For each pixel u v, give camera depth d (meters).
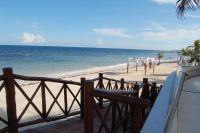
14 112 4.45
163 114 1.91
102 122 3.21
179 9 9.59
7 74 4.25
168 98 2.36
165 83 3.30
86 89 2.99
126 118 4.36
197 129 2.82
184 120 3.07
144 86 6.73
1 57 72.38
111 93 2.87
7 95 4.32
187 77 6.27
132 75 28.72
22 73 36.12
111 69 38.75
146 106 2.67
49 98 13.49
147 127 1.71
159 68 39.59
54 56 89.06
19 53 97.94
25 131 5.00
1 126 8.23
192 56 10.88
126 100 2.79
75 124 5.54
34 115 9.60
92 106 3.03
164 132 1.62
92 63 61.75
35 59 69.31
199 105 3.73
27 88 17.39
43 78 5.12
